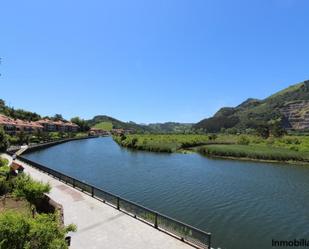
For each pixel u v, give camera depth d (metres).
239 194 28.73
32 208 15.58
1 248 6.21
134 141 83.12
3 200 18.56
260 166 49.06
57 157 59.84
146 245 12.37
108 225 14.72
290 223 20.64
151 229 14.26
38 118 155.38
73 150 76.38
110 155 64.50
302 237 18.20
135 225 14.77
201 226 19.91
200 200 26.39
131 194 28.61
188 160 56.16
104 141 122.94
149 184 33.28
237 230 19.25
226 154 62.47
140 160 55.72
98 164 50.06
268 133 112.50
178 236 13.38
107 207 17.86
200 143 89.38
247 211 23.25
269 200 26.58
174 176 38.56
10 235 6.41
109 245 12.32
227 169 45.25
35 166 33.91
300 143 79.62
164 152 70.50
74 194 21.00
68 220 15.34
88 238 13.03
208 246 11.88
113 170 43.59
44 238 6.88
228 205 24.89
